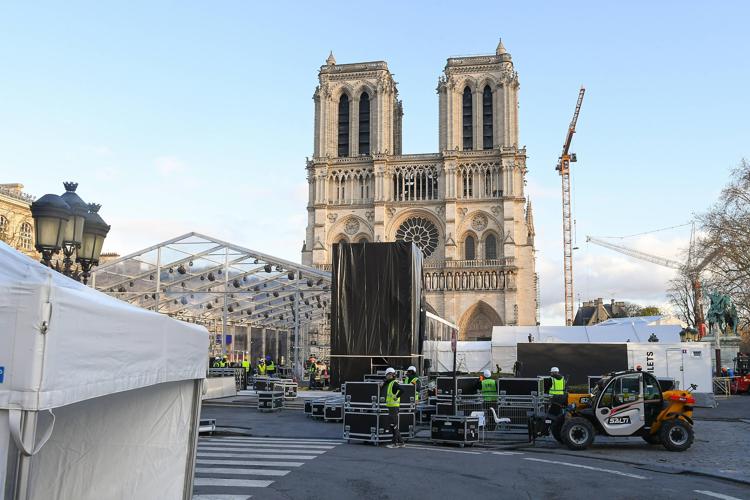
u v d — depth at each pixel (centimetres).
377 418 2272
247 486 1438
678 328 5794
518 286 10488
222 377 4328
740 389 5594
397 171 11175
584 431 2284
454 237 10631
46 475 760
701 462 2014
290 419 3194
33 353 607
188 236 4972
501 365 5803
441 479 1587
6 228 6950
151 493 976
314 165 11275
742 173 6144
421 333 3256
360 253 3109
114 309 741
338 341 3077
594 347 4456
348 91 11575
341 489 1433
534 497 1402
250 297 5325
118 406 898
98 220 1950
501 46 11175
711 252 6281
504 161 10762
